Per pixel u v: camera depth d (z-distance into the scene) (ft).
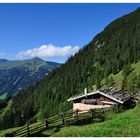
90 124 128.06
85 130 112.06
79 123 131.95
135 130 103.04
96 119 137.80
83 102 197.88
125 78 451.53
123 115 136.77
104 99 190.19
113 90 208.64
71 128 121.60
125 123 116.67
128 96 194.39
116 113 151.64
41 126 125.59
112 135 100.17
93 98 195.93
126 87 430.61
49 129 122.62
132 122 116.67
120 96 188.85
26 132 118.52
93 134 104.27
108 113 150.92
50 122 131.03
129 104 183.11
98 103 191.93
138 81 387.14
